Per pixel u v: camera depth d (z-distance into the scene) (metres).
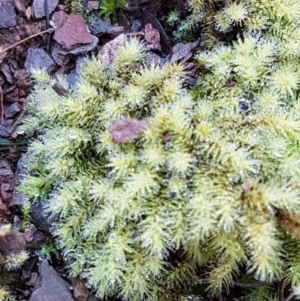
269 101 0.22
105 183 0.22
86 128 0.23
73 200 0.22
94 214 0.23
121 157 0.21
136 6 0.27
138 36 0.27
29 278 0.23
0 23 0.26
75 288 0.23
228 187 0.20
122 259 0.21
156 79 0.22
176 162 0.20
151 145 0.21
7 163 0.25
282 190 0.20
